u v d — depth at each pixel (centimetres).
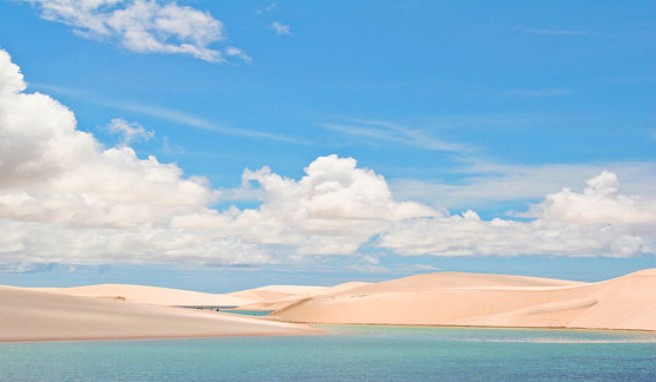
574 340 7044
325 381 3500
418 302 11862
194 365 4044
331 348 5497
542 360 4684
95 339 5584
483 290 12538
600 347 5984
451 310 11350
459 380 3603
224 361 4294
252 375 3669
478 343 6425
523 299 11588
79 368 3766
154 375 3578
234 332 6981
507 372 3975
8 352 4553
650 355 5119
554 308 10406
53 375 3484
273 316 12912
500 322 10225
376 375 3759
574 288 12062
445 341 6681
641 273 11194
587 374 3919
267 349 5231
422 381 3544
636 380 3681
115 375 3525
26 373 3541
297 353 4959
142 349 4916
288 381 3475
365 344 6066
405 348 5653
